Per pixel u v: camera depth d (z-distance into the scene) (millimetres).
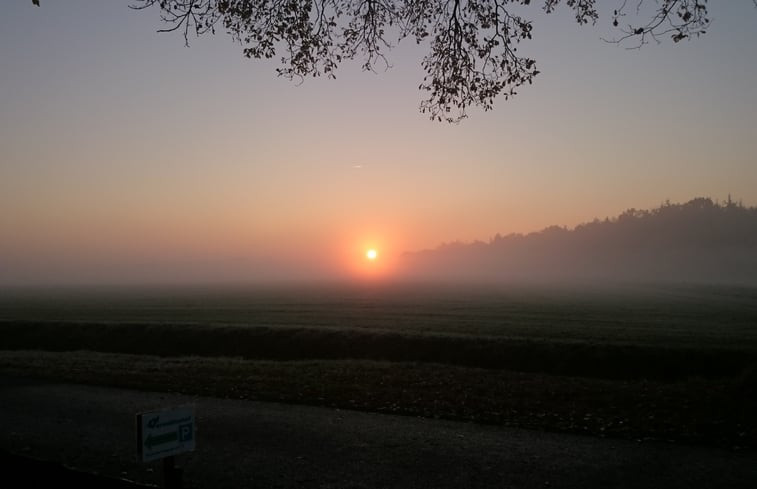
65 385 15023
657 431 9883
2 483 6137
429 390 13680
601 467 8117
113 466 8180
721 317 48656
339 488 7312
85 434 10008
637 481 7590
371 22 9523
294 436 9758
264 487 7348
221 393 13625
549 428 10227
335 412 11586
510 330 36500
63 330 39906
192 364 18500
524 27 9102
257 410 11812
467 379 15289
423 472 7914
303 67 9836
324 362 19234
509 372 16906
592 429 10109
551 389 13727
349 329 34969
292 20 9328
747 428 9977
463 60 9516
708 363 25609
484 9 9062
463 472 7914
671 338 31906
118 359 20672
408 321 44125
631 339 31344
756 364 13477
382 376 15742
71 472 5844
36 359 20359
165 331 37312
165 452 5363
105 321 44438
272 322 43344
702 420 10531
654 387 13820
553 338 31719
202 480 7602
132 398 13266
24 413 11719
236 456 8656
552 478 7684
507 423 10578
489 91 9680
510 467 8109
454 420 10867
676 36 7906
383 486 7387
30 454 8789
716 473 7891
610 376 25547
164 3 8445
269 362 19359
